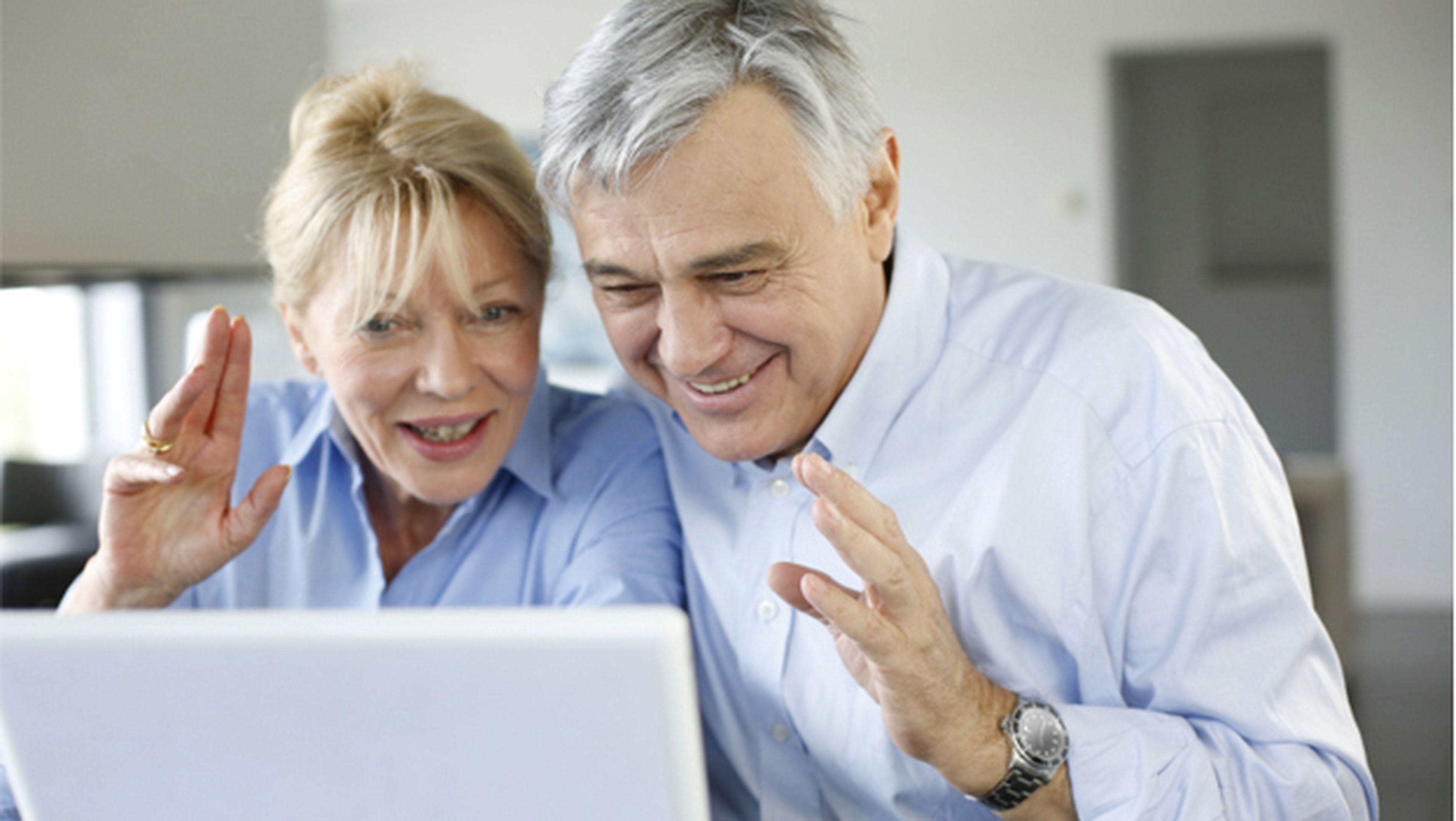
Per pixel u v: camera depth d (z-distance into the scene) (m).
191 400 1.09
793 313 1.01
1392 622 5.23
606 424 1.33
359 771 0.62
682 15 0.96
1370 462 5.71
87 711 0.64
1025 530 1.09
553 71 6.17
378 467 1.20
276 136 1.93
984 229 6.07
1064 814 0.99
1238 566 1.04
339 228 1.10
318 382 1.43
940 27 6.02
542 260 1.16
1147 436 1.07
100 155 1.61
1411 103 5.57
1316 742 1.02
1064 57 5.93
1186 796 0.98
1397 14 5.55
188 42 1.75
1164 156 6.21
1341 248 5.70
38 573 2.23
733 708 1.21
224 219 1.83
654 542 1.24
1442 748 3.54
